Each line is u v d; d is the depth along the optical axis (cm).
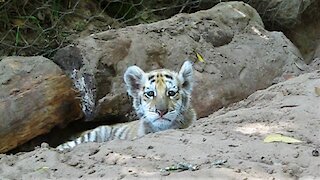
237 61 347
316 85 312
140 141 263
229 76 341
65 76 315
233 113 292
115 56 325
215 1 384
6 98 305
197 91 332
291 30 390
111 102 321
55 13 354
